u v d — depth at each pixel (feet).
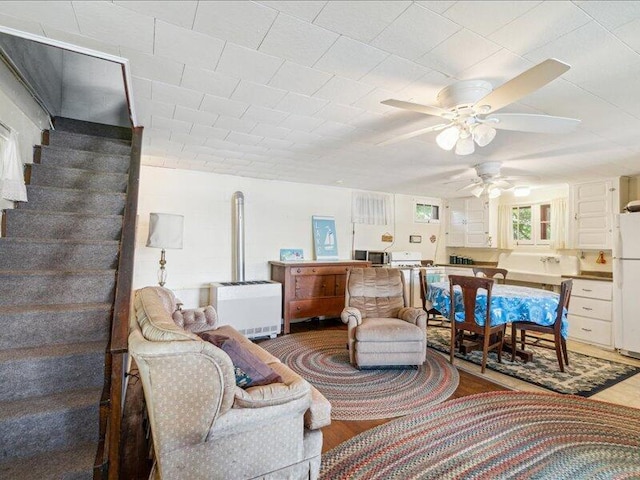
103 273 7.21
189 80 6.66
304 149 11.38
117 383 4.82
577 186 15.62
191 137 10.22
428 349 12.93
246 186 16.10
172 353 4.33
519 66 5.82
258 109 8.04
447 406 8.34
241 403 4.87
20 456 5.03
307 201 17.71
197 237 14.93
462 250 22.13
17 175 7.06
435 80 6.39
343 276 16.46
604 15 4.46
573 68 5.79
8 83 7.30
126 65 6.10
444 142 7.20
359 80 6.52
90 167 9.49
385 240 20.18
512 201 19.19
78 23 4.94
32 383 5.64
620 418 7.81
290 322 16.71
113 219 8.38
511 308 10.89
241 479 4.87
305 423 5.56
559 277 15.85
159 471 4.60
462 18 4.60
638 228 12.74
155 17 4.77
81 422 5.39
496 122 6.75
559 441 6.86
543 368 11.05
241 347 5.94
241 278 15.33
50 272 6.88
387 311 12.35
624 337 12.84
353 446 6.68
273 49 5.53
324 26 4.88
